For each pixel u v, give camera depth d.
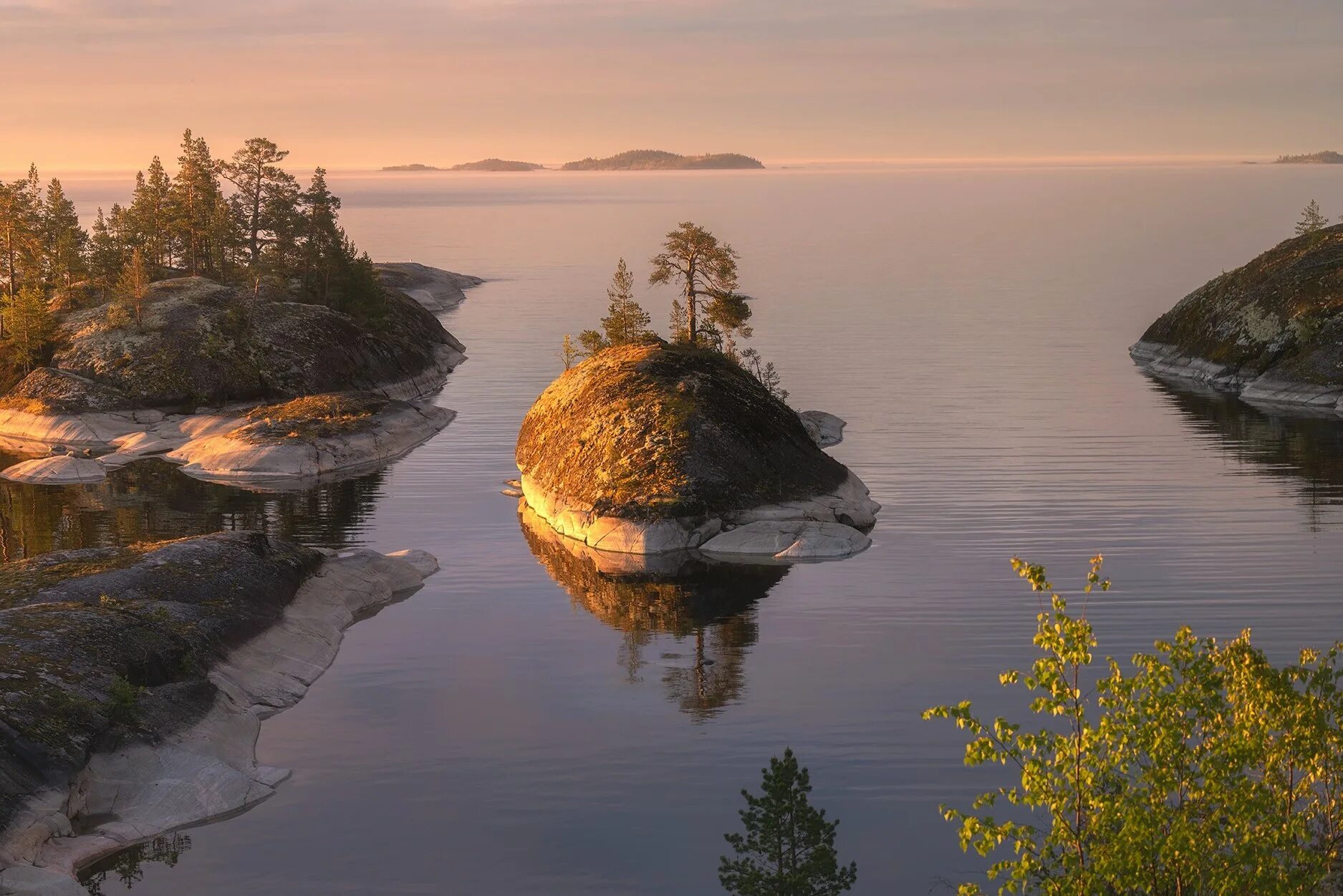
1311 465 89.31
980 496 80.50
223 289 127.31
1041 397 120.25
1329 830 23.05
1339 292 125.69
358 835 37.38
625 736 44.91
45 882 31.81
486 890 34.31
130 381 110.44
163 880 34.53
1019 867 21.55
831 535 68.75
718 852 36.34
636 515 71.06
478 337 169.38
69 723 38.44
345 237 147.00
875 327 175.25
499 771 42.03
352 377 122.00
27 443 104.44
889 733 44.66
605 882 34.72
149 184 151.50
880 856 35.97
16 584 50.38
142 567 52.81
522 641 55.69
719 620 58.06
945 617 57.44
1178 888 20.92
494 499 83.31
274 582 55.59
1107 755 21.52
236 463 92.44
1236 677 21.14
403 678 51.03
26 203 138.00
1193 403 116.69
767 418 79.38
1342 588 60.06
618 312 103.81
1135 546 68.31
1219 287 140.12
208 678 46.25
